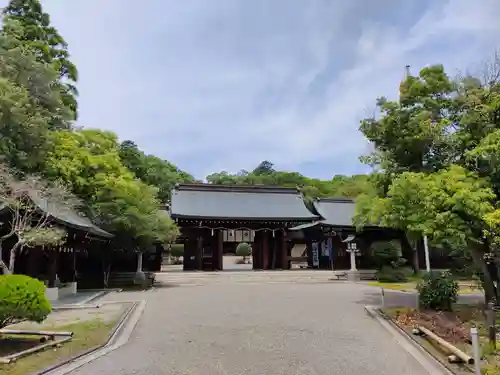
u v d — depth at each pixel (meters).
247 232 37.16
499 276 12.84
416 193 12.73
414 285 24.67
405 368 7.91
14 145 17.16
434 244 14.05
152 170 58.91
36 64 20.31
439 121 14.95
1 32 21.94
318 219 37.09
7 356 8.15
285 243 37.81
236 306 15.52
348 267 35.41
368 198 17.91
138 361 8.30
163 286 24.56
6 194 13.88
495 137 11.38
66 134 23.77
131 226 23.19
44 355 8.57
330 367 7.92
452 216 11.49
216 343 9.71
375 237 35.12
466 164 13.52
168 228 27.52
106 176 23.69
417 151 15.60
